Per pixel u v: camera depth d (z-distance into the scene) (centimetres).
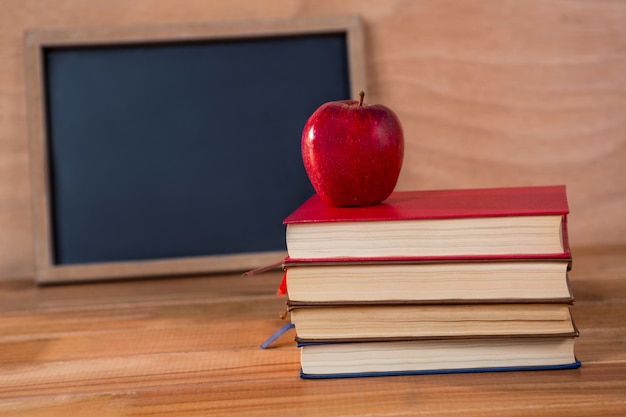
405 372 71
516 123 136
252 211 131
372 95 136
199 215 131
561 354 70
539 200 76
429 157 137
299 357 79
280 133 132
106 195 131
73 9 133
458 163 137
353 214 71
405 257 68
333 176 75
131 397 69
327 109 76
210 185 131
